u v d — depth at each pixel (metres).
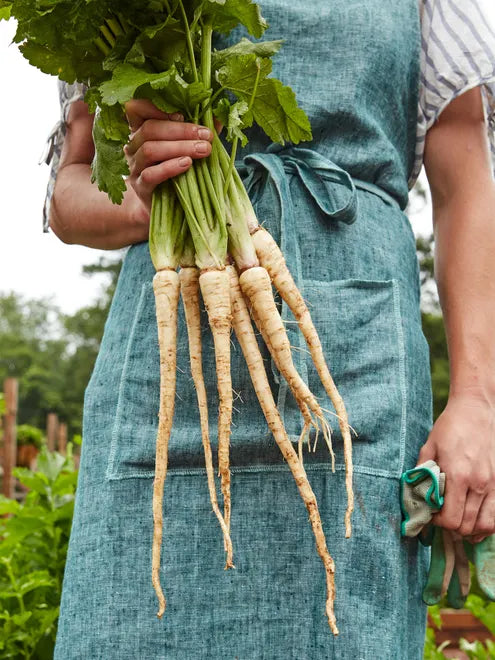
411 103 1.52
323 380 1.24
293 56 1.45
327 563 1.17
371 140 1.45
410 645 1.34
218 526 1.30
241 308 1.24
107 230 1.53
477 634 3.64
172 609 1.29
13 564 2.62
